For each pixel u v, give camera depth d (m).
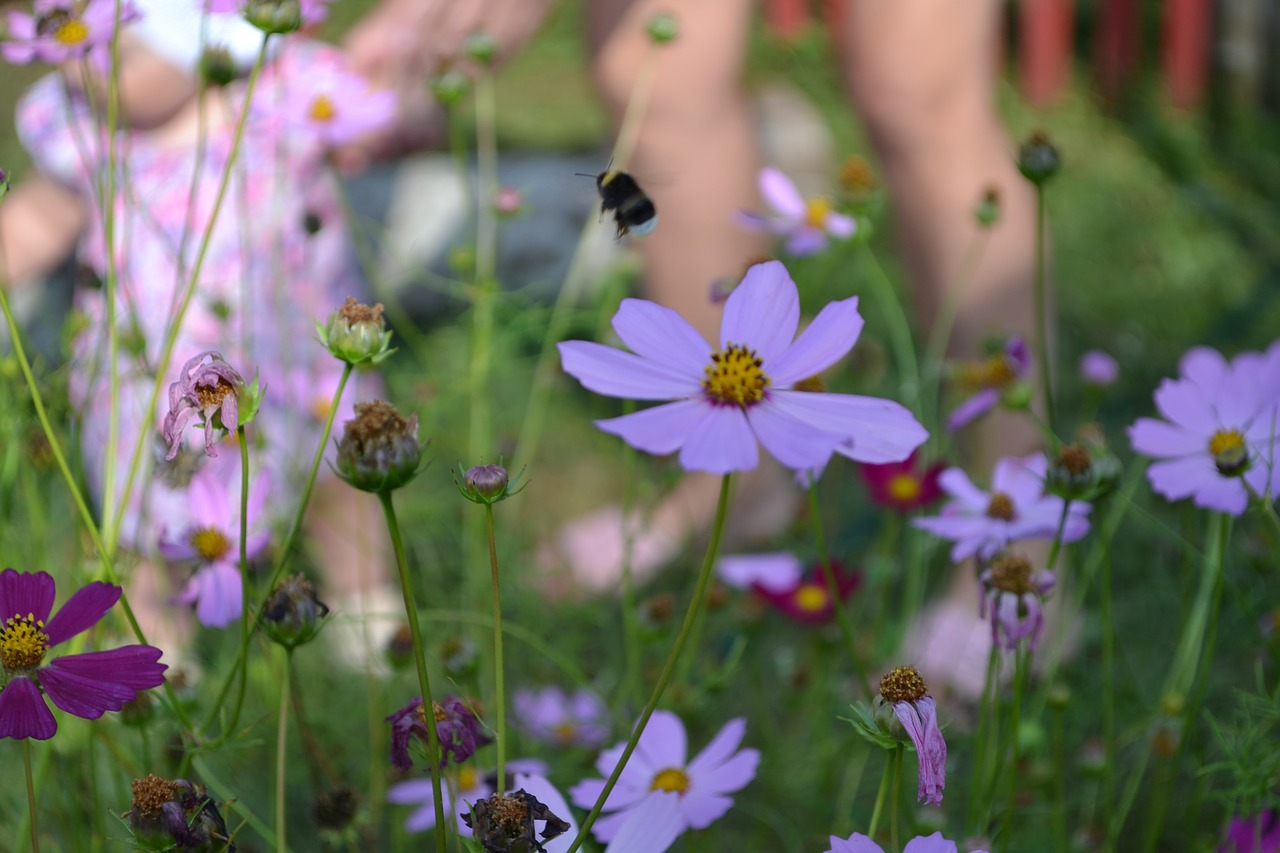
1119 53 2.64
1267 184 2.32
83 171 1.25
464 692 0.73
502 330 1.34
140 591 1.07
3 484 0.83
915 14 1.14
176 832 0.65
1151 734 0.89
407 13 1.28
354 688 1.08
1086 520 0.81
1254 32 2.53
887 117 1.19
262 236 1.20
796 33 2.81
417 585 1.01
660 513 1.41
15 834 0.84
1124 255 2.08
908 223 1.23
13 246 1.38
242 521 0.68
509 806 0.64
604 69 1.31
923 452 1.12
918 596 1.19
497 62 1.34
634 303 0.67
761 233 1.40
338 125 1.06
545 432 1.58
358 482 0.62
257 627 0.70
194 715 0.78
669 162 1.33
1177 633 1.17
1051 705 0.84
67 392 0.88
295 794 0.94
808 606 0.97
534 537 1.40
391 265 1.80
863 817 0.99
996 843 0.83
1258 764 0.80
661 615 0.91
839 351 0.66
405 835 0.89
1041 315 0.86
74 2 0.82
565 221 1.95
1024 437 1.19
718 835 1.03
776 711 1.12
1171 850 0.96
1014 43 2.81
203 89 0.81
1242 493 0.77
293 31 0.75
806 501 1.33
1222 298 1.98
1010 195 1.22
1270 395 0.79
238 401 0.67
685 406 0.65
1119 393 1.68
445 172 1.97
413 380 1.35
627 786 0.75
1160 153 2.42
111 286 0.76
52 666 0.65
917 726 0.65
